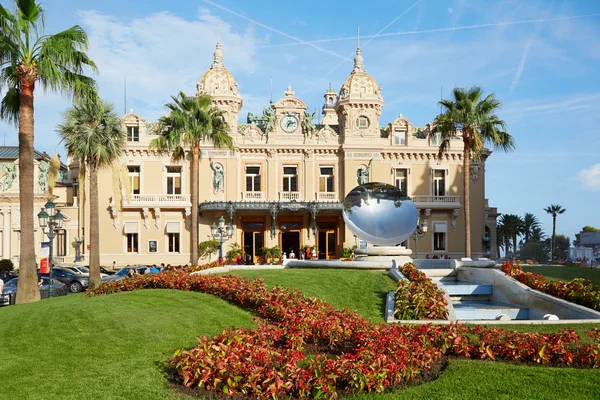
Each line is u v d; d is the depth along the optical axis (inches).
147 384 410.6
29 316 624.7
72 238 2086.6
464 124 1499.8
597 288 717.3
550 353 449.7
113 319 589.6
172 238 2090.3
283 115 2138.3
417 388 392.5
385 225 997.2
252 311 666.8
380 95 2161.7
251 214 2100.1
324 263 984.3
